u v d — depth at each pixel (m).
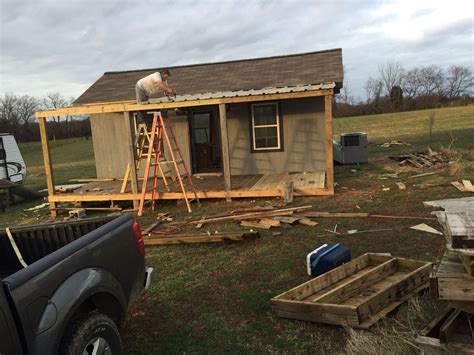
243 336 3.91
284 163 12.71
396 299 4.10
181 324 4.25
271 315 4.26
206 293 4.98
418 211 7.88
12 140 16.12
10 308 2.38
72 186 12.19
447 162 13.06
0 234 3.97
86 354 2.86
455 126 28.08
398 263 4.96
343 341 3.67
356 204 8.84
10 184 12.59
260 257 6.06
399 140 21.86
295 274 5.33
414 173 12.02
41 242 4.00
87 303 3.16
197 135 13.70
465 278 2.93
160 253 6.61
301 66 13.60
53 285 2.68
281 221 7.66
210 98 9.93
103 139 13.40
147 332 4.14
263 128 12.70
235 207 9.48
